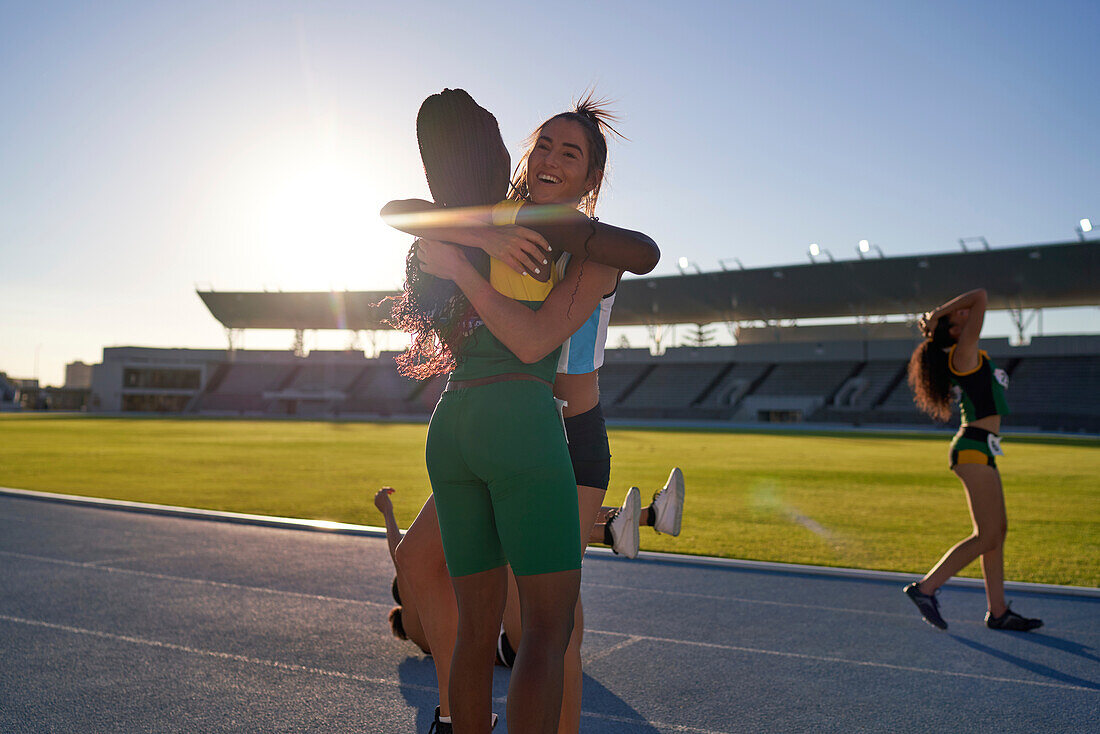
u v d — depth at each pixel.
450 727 2.51
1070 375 51.66
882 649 4.12
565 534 1.83
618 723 3.09
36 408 80.25
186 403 75.25
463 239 1.84
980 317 4.49
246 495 11.42
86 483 12.80
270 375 75.06
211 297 74.62
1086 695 3.45
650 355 66.88
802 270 56.38
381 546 6.97
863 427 49.81
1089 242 47.12
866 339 59.41
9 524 7.90
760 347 61.72
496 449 1.84
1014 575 6.31
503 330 1.80
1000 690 3.51
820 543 7.82
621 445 28.41
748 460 21.03
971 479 4.51
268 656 3.86
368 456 20.73
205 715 3.09
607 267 1.89
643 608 4.97
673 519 4.13
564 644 1.82
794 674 3.71
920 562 6.83
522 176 2.31
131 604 4.83
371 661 3.80
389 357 72.88
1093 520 9.89
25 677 3.50
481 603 2.01
